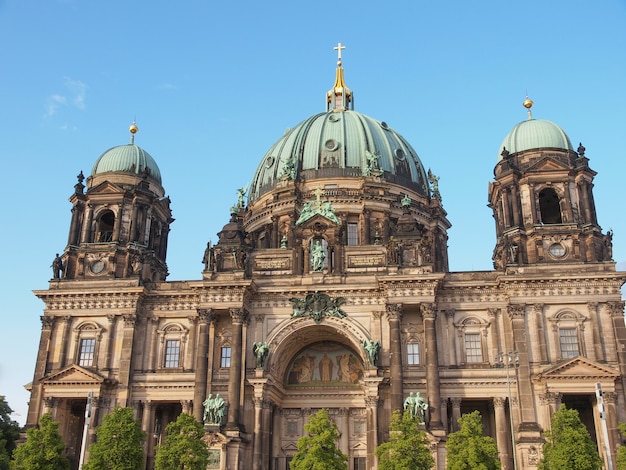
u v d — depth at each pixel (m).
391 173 112.94
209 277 89.19
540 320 83.44
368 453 79.44
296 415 92.38
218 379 86.81
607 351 81.31
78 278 93.19
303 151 115.50
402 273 86.81
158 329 90.75
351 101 137.00
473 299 86.56
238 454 79.56
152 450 85.38
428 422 79.06
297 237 92.38
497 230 96.12
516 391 81.38
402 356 85.00
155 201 100.06
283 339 87.50
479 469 66.25
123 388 86.62
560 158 92.88
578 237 87.31
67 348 89.69
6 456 83.06
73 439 89.06
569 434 67.69
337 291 88.06
